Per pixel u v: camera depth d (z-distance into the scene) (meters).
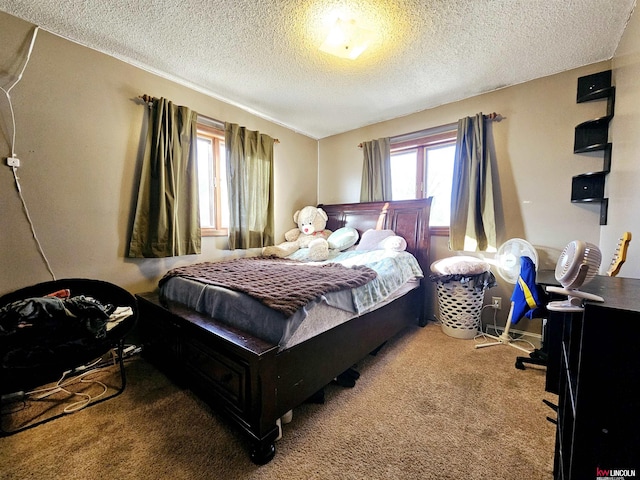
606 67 2.09
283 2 1.55
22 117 1.71
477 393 1.66
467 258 2.54
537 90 2.38
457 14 1.64
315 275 1.90
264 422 1.17
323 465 1.16
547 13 1.63
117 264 2.14
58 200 1.86
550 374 1.60
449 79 2.41
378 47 1.97
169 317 1.75
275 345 1.26
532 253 2.21
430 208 2.89
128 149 2.18
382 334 2.16
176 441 1.28
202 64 2.20
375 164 3.32
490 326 2.66
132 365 1.99
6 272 1.69
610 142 2.02
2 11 1.63
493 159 2.59
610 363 0.71
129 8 1.60
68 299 1.53
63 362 1.35
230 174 2.78
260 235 3.10
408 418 1.44
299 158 3.76
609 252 1.94
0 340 1.29
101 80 2.03
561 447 0.97
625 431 0.70
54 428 1.36
